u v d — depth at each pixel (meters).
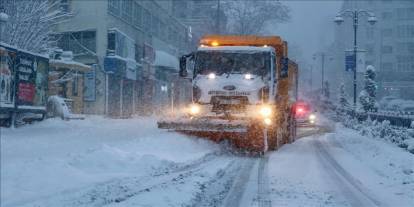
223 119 15.30
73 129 22.27
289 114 20.09
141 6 46.72
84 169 11.27
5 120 21.75
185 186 9.59
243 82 15.48
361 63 33.12
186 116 15.77
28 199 8.50
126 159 12.21
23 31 27.86
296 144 20.12
